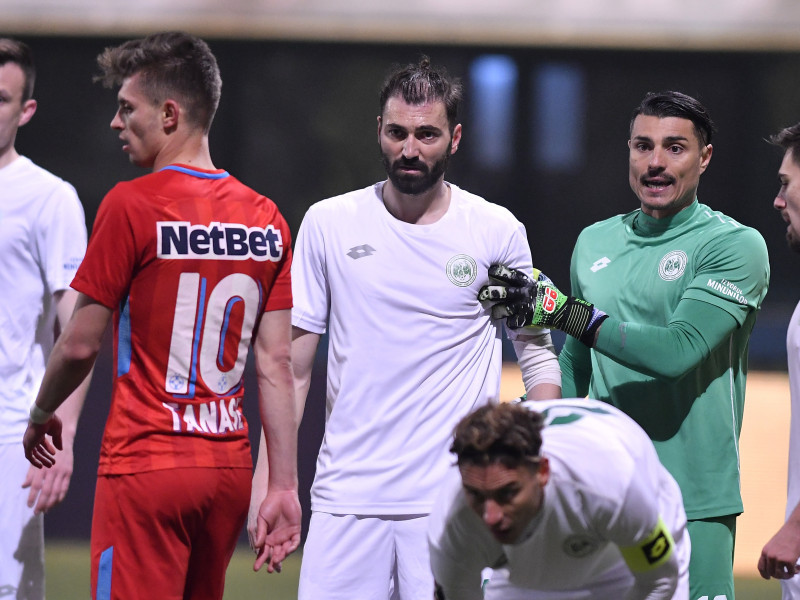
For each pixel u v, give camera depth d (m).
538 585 9.92
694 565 11.71
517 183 28.69
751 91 28.59
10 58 13.13
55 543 23.55
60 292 13.32
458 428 8.18
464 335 11.65
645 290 12.11
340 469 11.59
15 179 13.26
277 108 28.55
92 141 28.78
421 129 11.28
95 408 23.62
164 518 9.74
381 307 11.57
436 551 8.98
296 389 11.91
